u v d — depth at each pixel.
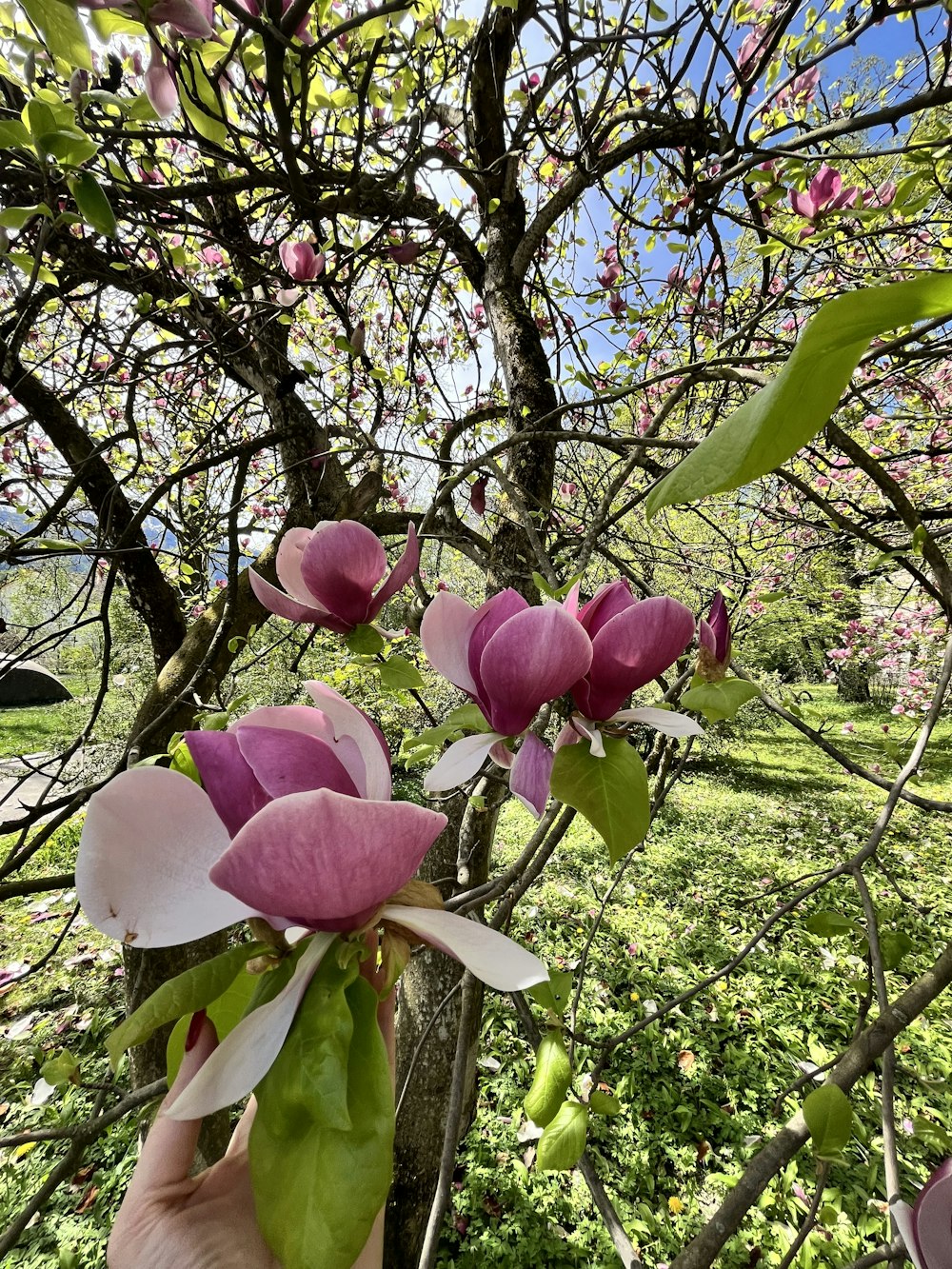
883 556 1.12
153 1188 0.58
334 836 0.37
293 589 0.99
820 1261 1.29
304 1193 0.36
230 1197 0.60
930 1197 0.58
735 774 8.30
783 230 2.06
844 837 6.34
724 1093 3.48
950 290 0.18
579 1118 0.65
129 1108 0.88
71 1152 0.84
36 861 5.39
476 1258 2.75
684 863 5.86
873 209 1.68
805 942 4.64
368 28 1.37
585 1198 2.95
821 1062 1.70
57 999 4.03
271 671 4.95
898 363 1.50
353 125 2.05
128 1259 0.56
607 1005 4.08
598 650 0.65
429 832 0.41
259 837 0.36
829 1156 0.61
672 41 1.91
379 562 0.94
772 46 1.59
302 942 0.45
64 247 1.75
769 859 5.95
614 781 0.64
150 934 0.44
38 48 1.02
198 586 3.29
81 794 1.44
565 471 2.83
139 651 6.34
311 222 1.89
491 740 0.70
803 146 1.50
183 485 3.33
